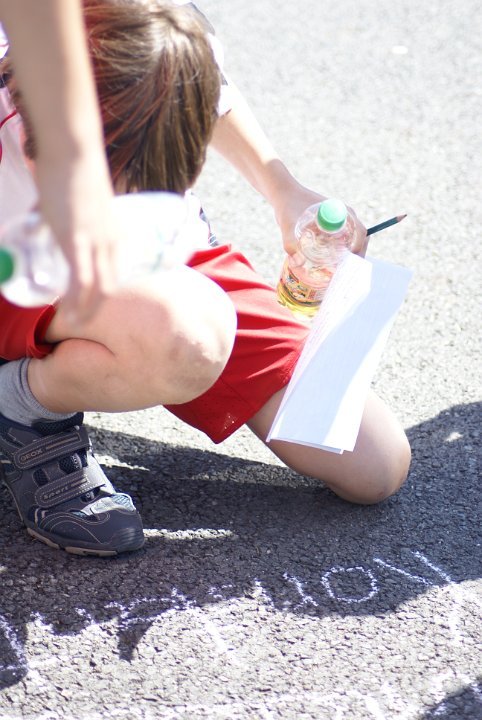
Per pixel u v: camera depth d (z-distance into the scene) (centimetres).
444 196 414
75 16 138
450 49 556
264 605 210
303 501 246
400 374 300
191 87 174
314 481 254
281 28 571
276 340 233
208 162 432
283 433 213
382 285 234
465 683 193
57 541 220
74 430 225
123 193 179
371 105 492
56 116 138
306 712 184
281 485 252
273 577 218
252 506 242
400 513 243
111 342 202
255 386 233
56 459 222
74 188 138
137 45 169
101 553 219
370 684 192
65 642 197
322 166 434
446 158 447
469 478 258
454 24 588
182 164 178
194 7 222
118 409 218
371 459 236
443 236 383
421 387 295
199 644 199
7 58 194
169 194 164
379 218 395
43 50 137
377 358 227
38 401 217
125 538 218
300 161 437
